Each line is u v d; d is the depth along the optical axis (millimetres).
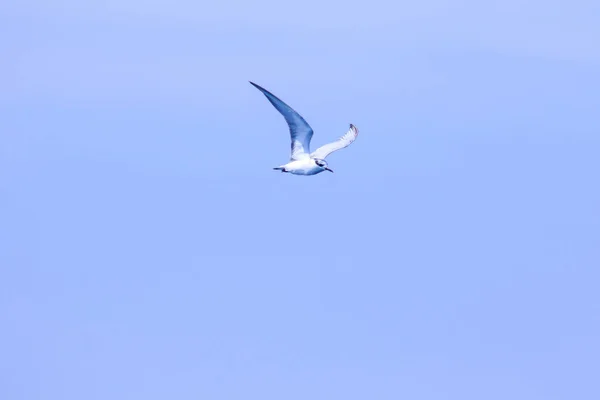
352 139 62719
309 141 61125
